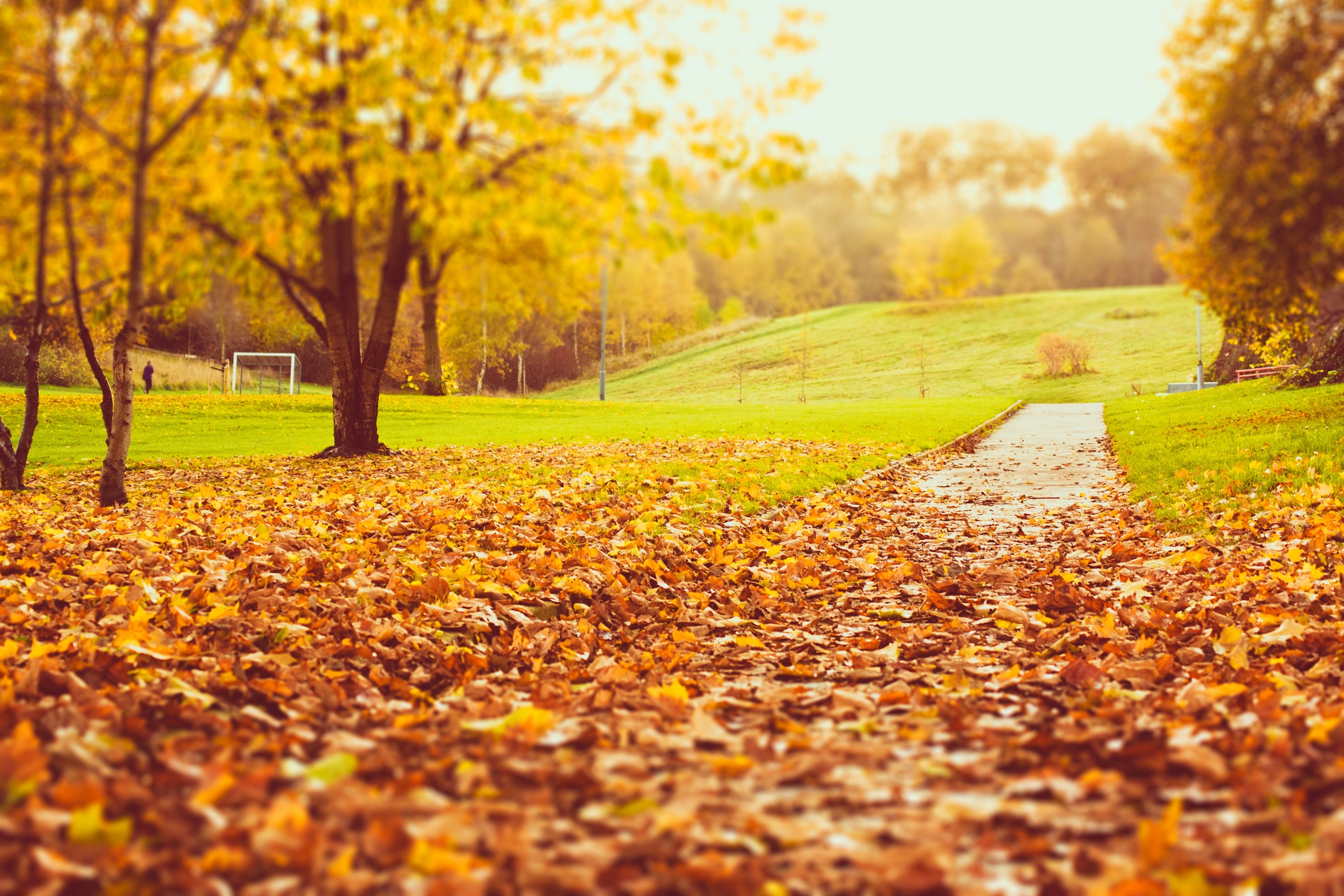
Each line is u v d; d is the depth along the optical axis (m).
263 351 63.88
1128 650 5.03
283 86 5.12
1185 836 2.39
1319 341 27.16
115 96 4.88
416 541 8.59
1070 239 94.69
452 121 5.00
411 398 42.56
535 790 2.80
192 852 2.30
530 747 3.22
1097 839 2.41
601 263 6.13
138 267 4.62
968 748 3.33
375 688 4.29
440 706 4.03
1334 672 4.19
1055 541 10.00
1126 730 3.30
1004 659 5.02
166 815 2.45
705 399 72.75
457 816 2.48
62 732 3.01
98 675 4.14
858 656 5.17
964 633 5.74
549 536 8.88
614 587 6.81
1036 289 100.06
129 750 3.01
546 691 4.19
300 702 3.90
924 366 73.50
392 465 19.09
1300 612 5.45
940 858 2.28
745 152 5.53
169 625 5.24
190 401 36.94
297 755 3.13
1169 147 5.48
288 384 61.09
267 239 5.70
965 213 93.00
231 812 2.55
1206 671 4.44
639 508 11.02
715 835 2.43
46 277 5.83
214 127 5.10
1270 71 4.81
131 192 5.21
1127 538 9.53
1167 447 17.81
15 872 2.08
